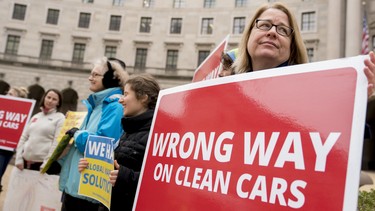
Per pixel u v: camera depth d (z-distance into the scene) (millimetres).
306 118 1101
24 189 4328
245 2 30906
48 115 4910
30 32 31891
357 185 911
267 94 1258
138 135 2463
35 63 31500
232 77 1436
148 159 1717
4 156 5633
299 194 1021
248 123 1275
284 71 1243
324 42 27234
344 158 964
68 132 3084
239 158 1243
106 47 32625
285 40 1775
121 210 2225
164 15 32625
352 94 1026
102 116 2979
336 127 1018
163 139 1676
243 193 1171
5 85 33250
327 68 1119
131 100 2611
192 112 1568
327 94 1084
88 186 2418
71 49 32281
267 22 1837
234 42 30344
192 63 31406
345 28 24094
